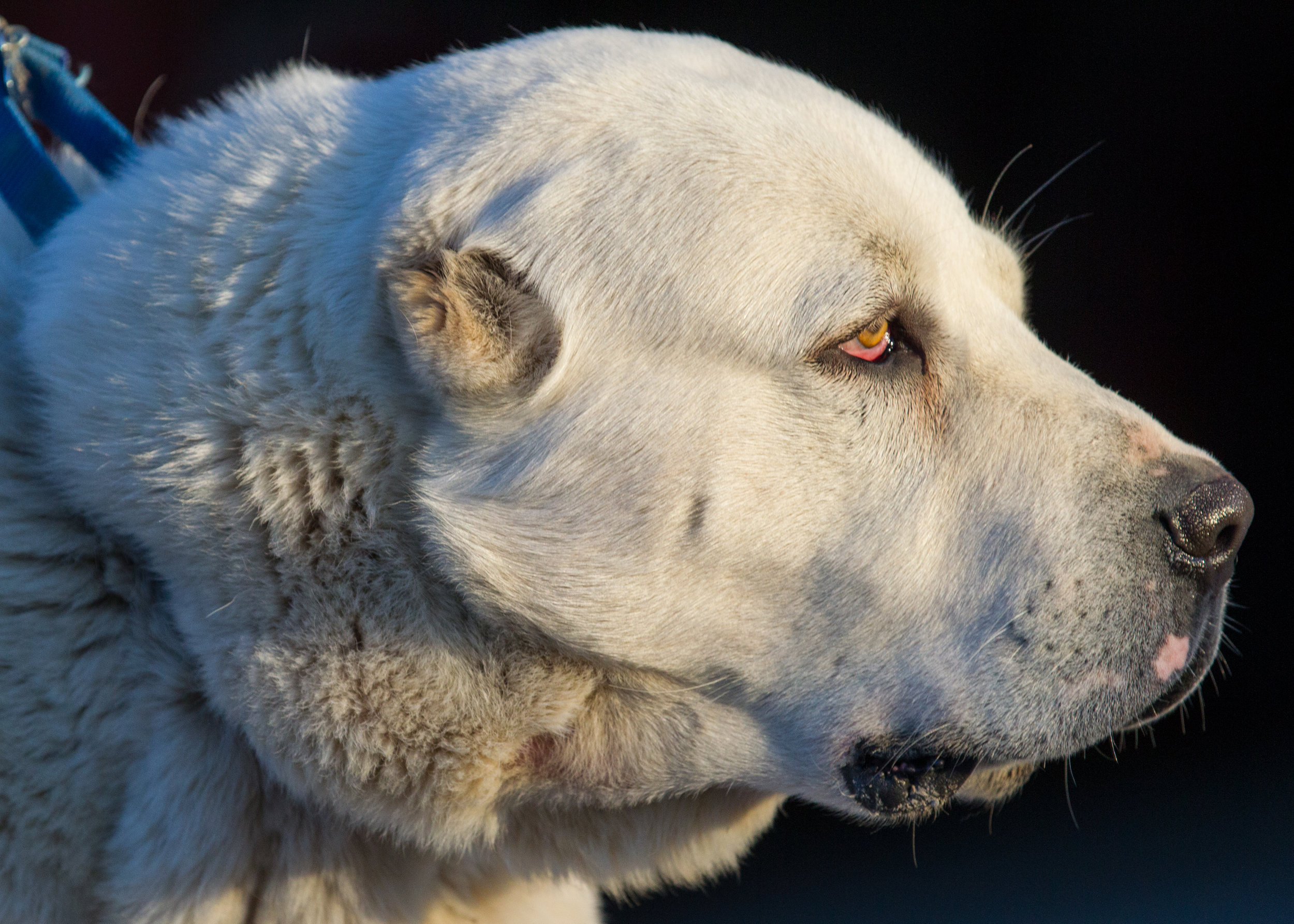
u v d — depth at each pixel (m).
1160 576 4.87
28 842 4.67
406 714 4.62
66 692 4.68
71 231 5.14
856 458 4.80
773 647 4.87
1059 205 14.19
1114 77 14.10
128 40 13.55
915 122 14.47
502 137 4.78
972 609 4.84
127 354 4.70
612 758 4.99
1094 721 4.88
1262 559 13.27
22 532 4.69
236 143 5.19
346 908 5.05
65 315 4.82
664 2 14.54
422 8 14.38
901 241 4.91
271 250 4.79
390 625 4.59
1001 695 4.84
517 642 4.73
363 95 5.39
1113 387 13.74
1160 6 13.82
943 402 4.98
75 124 6.12
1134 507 4.87
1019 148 14.40
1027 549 4.83
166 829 4.73
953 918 10.27
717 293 4.66
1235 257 13.80
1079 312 13.98
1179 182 13.95
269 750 4.61
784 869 11.58
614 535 4.67
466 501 4.62
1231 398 13.72
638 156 4.77
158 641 4.76
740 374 4.70
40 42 6.29
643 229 4.68
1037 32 14.30
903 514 4.84
